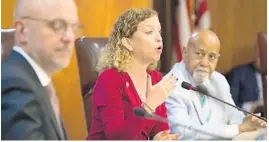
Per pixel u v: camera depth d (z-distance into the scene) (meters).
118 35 5.52
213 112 5.92
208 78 6.08
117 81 5.33
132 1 6.21
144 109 5.28
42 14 5.44
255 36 6.68
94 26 5.91
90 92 5.56
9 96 5.04
